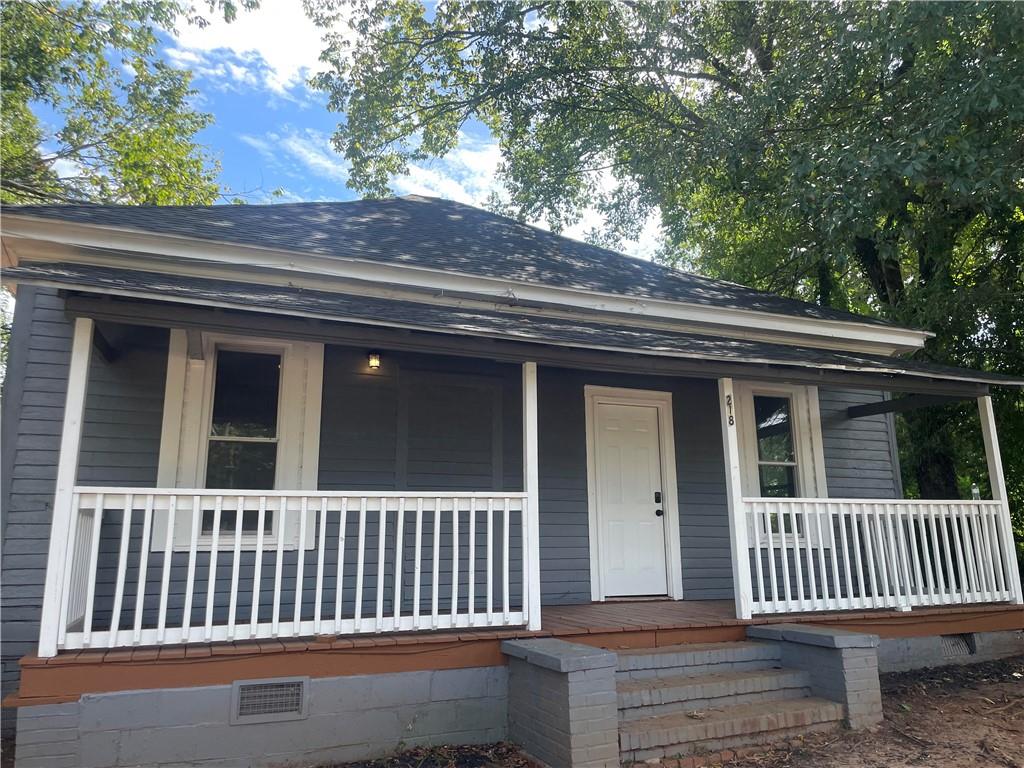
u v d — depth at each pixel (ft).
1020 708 17.81
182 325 14.83
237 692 14.26
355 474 21.04
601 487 24.64
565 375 24.72
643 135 52.24
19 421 18.03
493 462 22.85
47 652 13.39
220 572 19.26
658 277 30.27
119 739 13.42
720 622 18.78
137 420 19.03
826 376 21.58
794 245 47.47
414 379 22.33
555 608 22.04
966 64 27.76
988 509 23.43
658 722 14.83
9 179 58.75
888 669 20.72
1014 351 37.29
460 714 15.70
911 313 39.37
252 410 20.30
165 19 59.88
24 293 18.76
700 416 26.50
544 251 29.19
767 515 20.31
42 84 58.65
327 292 20.93
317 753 14.57
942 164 27.37
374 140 55.88
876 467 29.27
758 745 15.10
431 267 22.18
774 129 37.22
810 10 38.88
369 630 15.66
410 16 53.16
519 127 56.29
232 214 24.16
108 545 18.43
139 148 63.57
